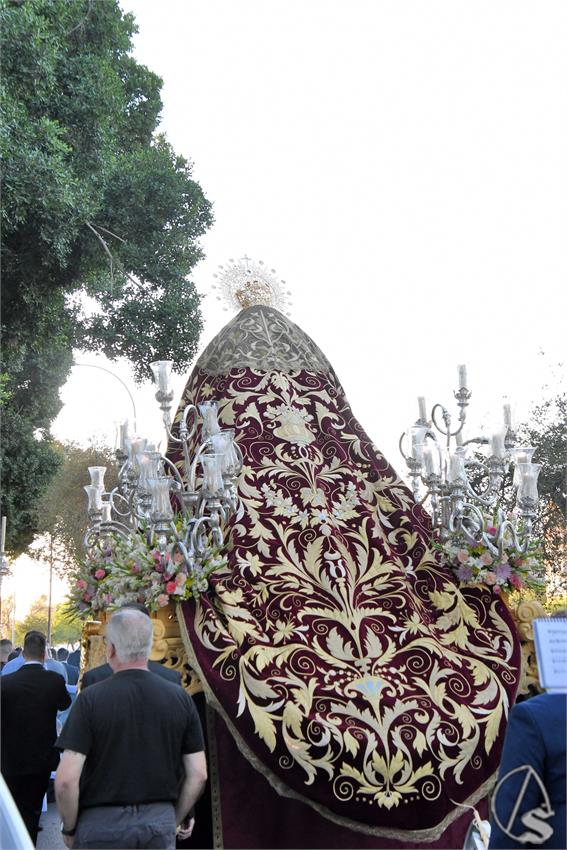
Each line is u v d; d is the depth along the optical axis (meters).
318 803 4.95
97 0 17.39
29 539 21.84
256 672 5.13
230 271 7.42
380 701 5.14
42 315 16.86
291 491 6.05
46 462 19.91
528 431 15.42
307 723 4.97
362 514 6.11
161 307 20.05
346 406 6.77
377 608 5.66
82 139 16.31
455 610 5.88
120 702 3.72
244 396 6.50
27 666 6.31
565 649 3.07
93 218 18.22
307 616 5.50
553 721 2.98
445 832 5.07
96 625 6.25
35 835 6.17
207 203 20.31
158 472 5.81
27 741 6.14
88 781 3.66
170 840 3.66
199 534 5.66
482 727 5.23
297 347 6.88
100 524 6.22
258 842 5.02
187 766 3.84
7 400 16.86
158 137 21.53
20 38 13.90
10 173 13.52
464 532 6.00
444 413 6.51
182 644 5.51
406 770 4.97
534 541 6.20
